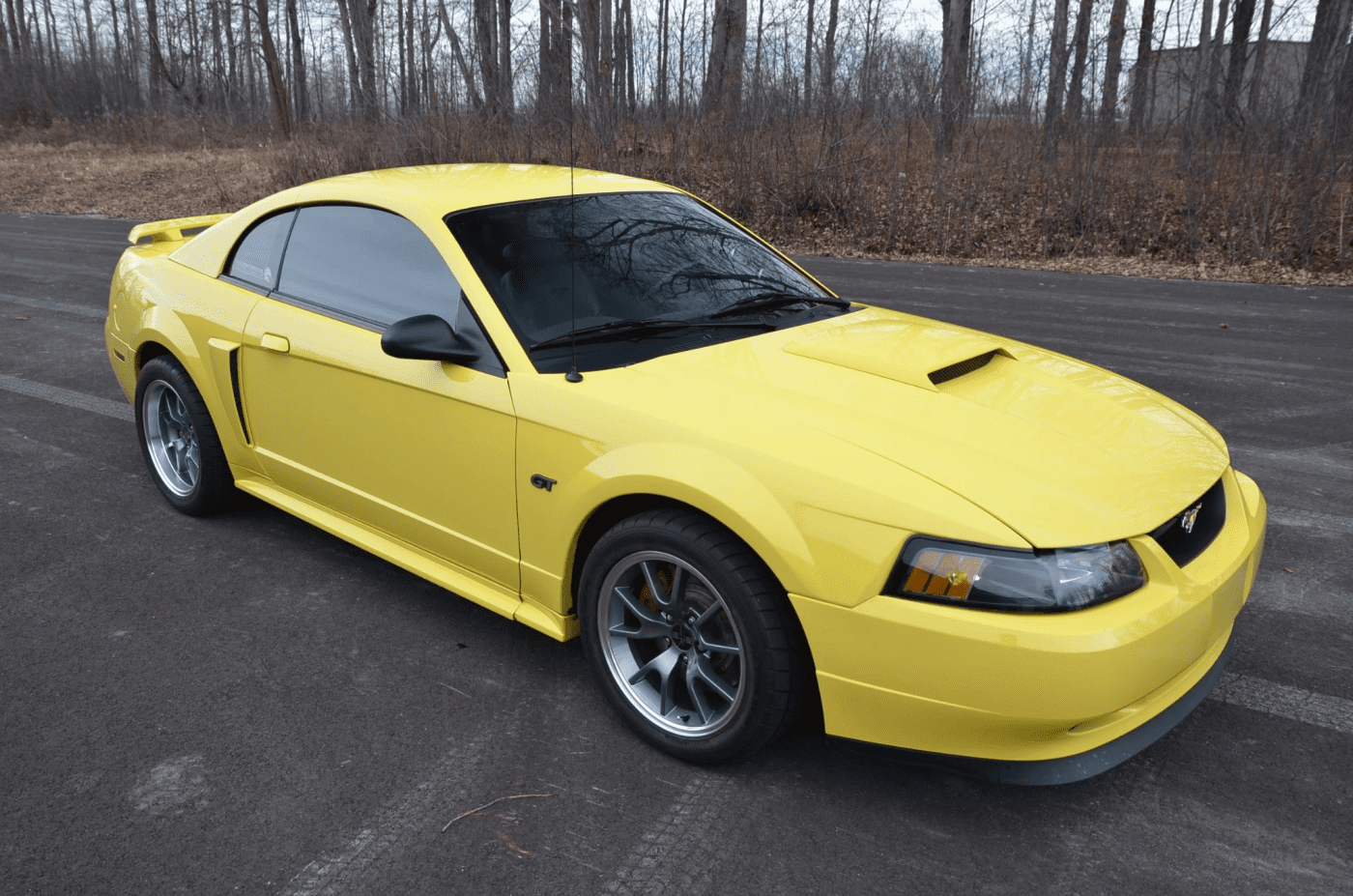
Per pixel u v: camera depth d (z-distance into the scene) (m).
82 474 4.70
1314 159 11.78
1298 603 3.50
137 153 27.45
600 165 15.12
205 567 3.73
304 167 18.77
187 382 3.93
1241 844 2.30
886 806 2.43
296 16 37.00
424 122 17.34
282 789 2.47
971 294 10.11
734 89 15.93
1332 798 2.47
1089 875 2.20
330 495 3.45
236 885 2.14
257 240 3.75
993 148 15.21
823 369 2.76
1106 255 12.90
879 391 2.62
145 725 2.74
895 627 2.12
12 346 7.28
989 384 2.78
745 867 2.21
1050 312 9.05
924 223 14.41
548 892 2.13
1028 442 2.42
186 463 4.22
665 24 15.71
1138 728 2.28
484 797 2.45
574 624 2.84
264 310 3.54
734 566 2.32
